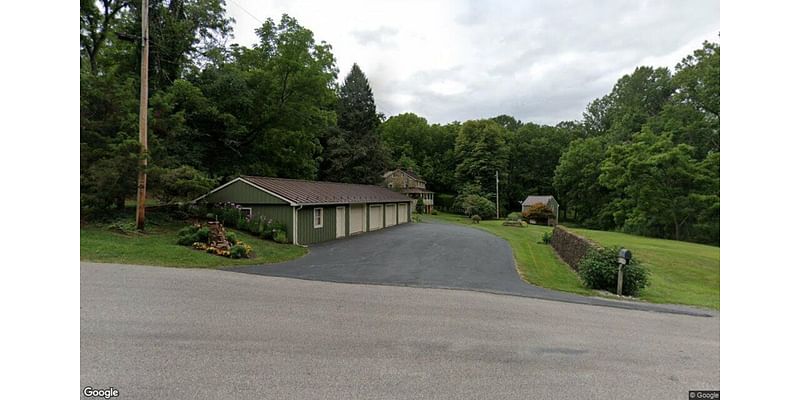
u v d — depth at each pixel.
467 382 3.93
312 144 27.52
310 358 4.35
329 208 19.41
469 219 43.56
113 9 19.34
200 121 20.80
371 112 46.19
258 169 23.84
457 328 5.69
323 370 4.06
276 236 15.48
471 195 46.59
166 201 15.88
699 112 30.91
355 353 4.56
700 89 30.53
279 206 16.44
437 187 56.88
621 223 33.06
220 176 21.94
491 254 15.21
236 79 21.09
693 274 12.67
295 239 16.28
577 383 4.01
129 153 12.25
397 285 8.78
